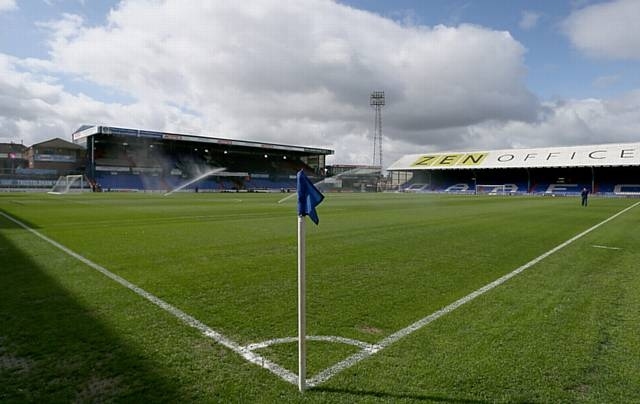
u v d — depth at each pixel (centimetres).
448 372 298
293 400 258
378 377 290
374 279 585
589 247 889
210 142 6009
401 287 541
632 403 258
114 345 342
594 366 309
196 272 617
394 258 745
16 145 7194
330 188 8125
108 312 428
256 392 268
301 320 269
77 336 361
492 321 410
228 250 812
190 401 255
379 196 4625
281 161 8062
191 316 418
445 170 7644
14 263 675
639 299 489
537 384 281
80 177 5284
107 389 270
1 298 474
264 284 550
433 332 379
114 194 4178
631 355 328
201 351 333
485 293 515
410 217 1636
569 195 5512
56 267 645
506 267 672
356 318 417
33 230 1110
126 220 1412
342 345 347
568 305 465
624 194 5247
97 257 729
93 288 521
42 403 253
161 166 6359
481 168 6600
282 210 1970
